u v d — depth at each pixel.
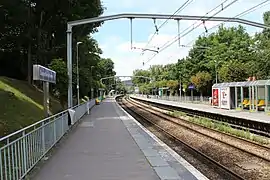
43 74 14.35
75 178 8.88
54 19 35.28
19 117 20.50
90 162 10.87
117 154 12.23
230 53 71.12
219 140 18.72
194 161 14.36
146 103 79.19
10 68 39.69
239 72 58.28
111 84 153.62
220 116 30.55
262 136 20.91
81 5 35.88
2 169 7.20
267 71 53.28
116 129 20.66
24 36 33.97
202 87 75.25
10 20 31.28
